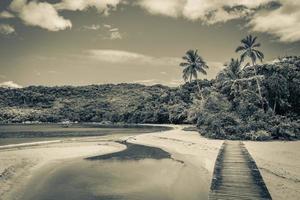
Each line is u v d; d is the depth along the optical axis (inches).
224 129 1830.7
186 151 1386.6
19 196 717.3
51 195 728.3
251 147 1307.8
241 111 2146.9
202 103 2598.4
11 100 7770.7
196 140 1739.7
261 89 2301.9
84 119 6545.3
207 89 2955.2
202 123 2440.9
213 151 1299.2
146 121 5036.9
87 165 1113.4
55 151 1451.8
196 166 1037.2
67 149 1530.5
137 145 1723.7
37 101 7824.8
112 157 1299.2
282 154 1087.6
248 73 2576.3
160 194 731.4
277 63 2512.3
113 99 7662.4
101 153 1412.4
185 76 3016.7
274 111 2206.0
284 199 618.2
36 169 1026.7
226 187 708.7
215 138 1807.3
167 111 4749.0
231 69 2632.9
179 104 4559.5
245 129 1760.6
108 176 928.9
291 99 2290.8
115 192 752.3
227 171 839.7
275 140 1663.4
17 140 2245.3
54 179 889.5
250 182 740.0
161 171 993.5
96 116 6412.4
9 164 1066.1
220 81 2819.9
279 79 2239.2
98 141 1967.3
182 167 1049.5
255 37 2352.4
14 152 1391.5
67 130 3560.5
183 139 1824.6
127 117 5462.6
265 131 1694.1
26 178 892.6
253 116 2001.7
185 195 721.6
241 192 674.2
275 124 1793.8
